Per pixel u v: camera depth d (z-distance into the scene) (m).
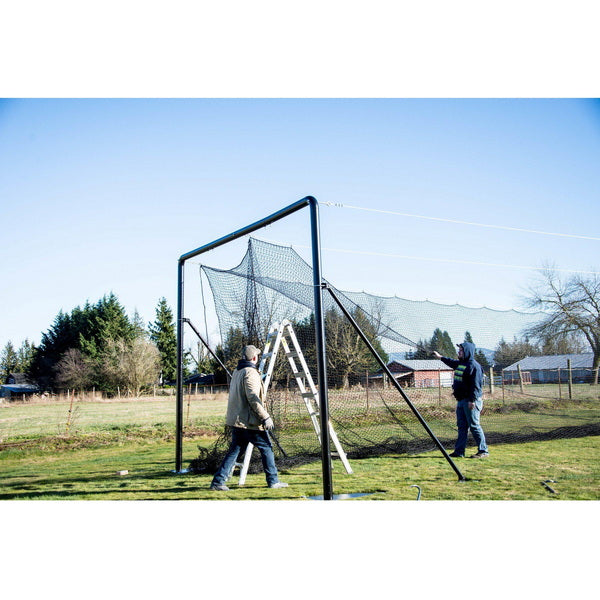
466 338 11.70
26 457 10.29
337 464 7.14
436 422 10.29
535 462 6.61
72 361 46.97
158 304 56.59
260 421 5.79
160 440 11.93
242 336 7.71
